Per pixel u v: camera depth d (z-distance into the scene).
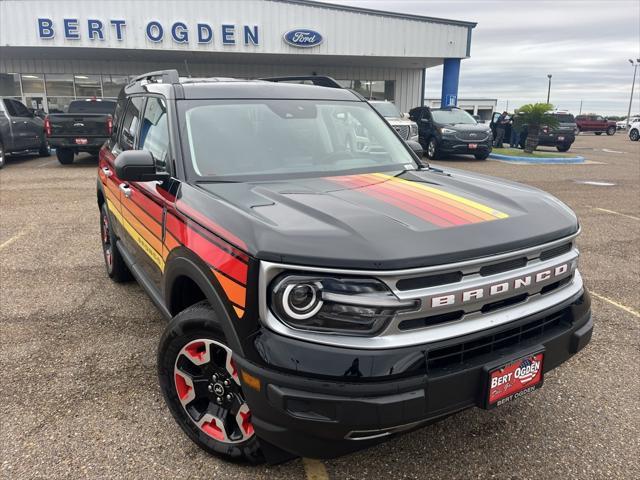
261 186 2.78
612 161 18.41
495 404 2.20
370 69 28.06
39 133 16.36
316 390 1.95
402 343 1.99
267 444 2.35
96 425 2.91
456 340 2.08
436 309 2.04
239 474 2.53
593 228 7.55
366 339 1.98
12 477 2.51
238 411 2.45
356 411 1.93
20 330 4.08
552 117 19.28
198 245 2.42
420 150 3.97
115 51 21.66
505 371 2.19
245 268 2.07
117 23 20.36
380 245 2.01
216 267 2.24
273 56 23.20
